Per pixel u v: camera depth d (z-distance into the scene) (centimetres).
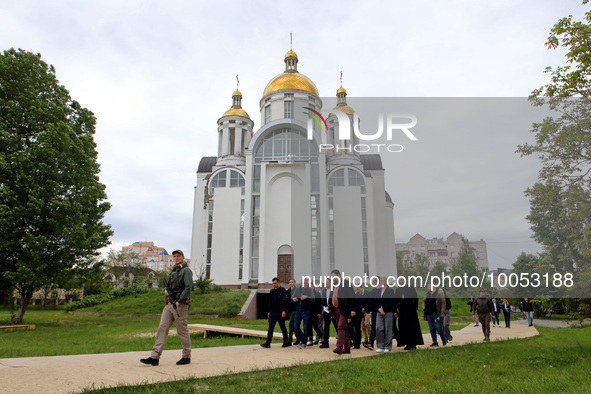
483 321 1184
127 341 1248
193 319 2352
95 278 2153
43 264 1825
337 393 494
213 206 3719
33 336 1428
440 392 505
